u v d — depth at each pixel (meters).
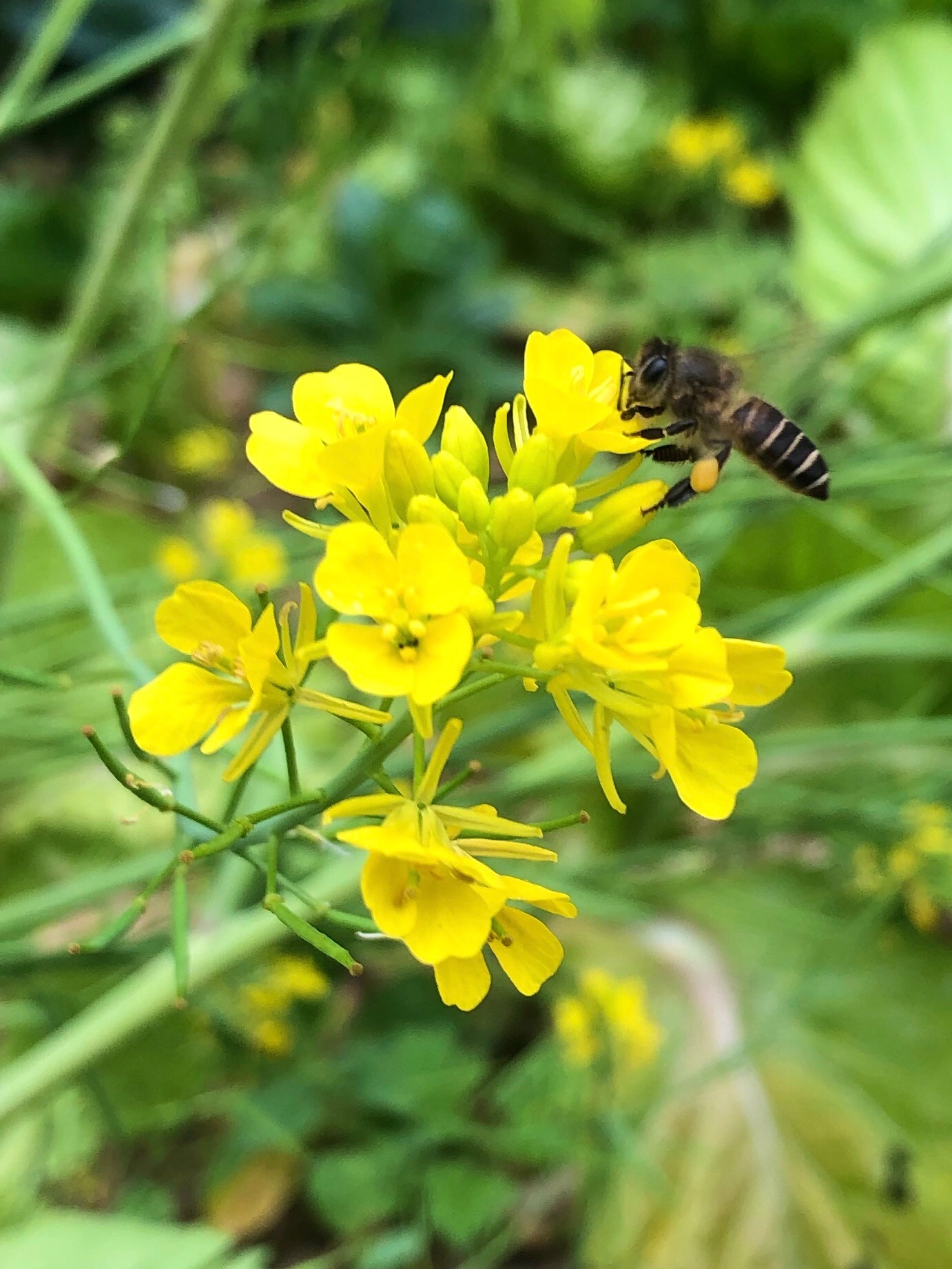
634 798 0.08
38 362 0.09
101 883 0.05
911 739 0.06
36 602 0.06
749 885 0.08
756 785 0.07
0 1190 0.06
